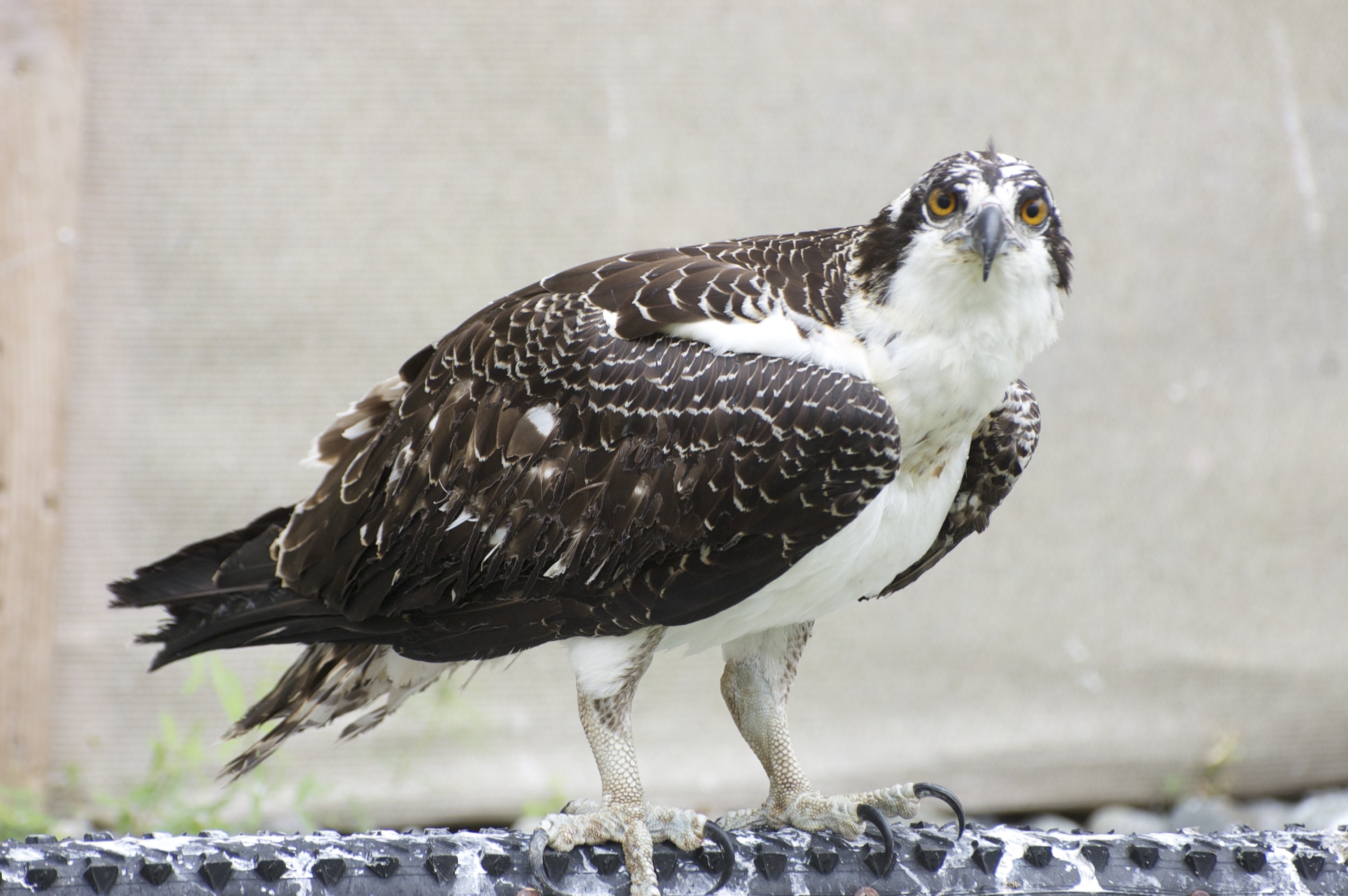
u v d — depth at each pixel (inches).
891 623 390.6
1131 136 389.7
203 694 362.9
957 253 183.9
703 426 188.5
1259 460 397.4
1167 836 195.3
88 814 354.6
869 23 383.2
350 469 213.8
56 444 353.4
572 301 200.7
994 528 392.5
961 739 390.0
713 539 189.3
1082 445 393.4
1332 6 394.0
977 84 385.7
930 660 391.2
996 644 392.8
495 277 371.9
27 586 351.6
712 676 386.9
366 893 163.2
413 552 204.4
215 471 362.0
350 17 365.1
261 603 215.0
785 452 185.6
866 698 389.7
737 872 181.6
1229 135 392.5
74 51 352.2
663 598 193.2
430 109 369.1
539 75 372.8
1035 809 396.5
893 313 189.8
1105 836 192.9
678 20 377.7
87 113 354.3
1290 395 397.7
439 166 369.7
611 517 192.1
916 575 229.0
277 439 364.5
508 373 200.8
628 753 196.1
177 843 165.6
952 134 385.1
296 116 363.3
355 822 369.7
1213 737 398.0
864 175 382.6
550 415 197.0
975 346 189.0
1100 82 388.8
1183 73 390.9
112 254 357.1
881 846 186.9
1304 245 395.9
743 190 379.6
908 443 196.2
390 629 209.2
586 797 375.9
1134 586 395.9
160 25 355.9
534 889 174.2
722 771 381.4
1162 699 397.1
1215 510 397.1
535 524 196.1
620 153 375.9
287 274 364.5
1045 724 393.7
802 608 203.5
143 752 359.6
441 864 169.0
